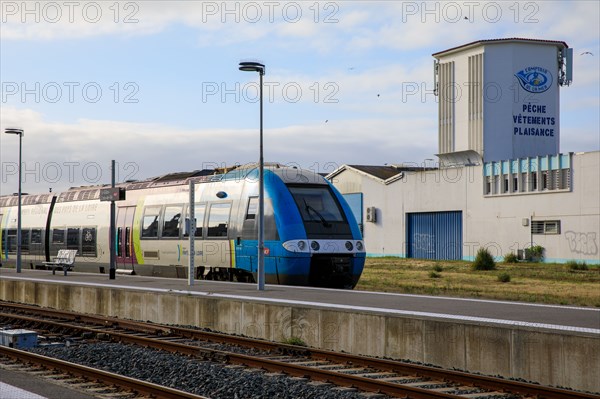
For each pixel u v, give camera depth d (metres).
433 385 12.21
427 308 16.98
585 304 23.53
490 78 65.88
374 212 67.25
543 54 66.56
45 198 40.28
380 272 43.38
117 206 33.19
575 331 12.47
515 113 65.62
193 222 24.61
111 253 29.06
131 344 17.23
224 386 11.88
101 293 23.42
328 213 25.61
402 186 64.75
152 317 21.33
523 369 12.71
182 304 20.31
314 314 16.55
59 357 15.18
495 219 56.94
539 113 66.50
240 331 18.47
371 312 15.36
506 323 13.90
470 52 67.00
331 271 24.92
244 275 26.31
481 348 13.34
